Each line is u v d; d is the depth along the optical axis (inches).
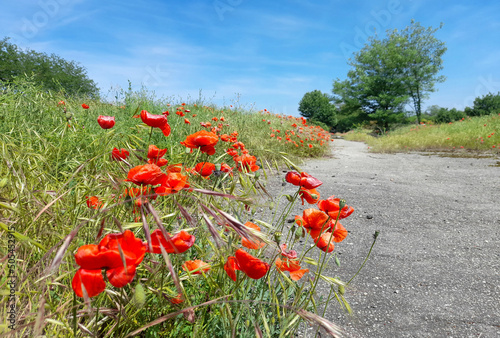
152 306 42.8
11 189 49.8
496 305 77.0
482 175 235.3
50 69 812.0
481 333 67.0
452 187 198.4
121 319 37.3
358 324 69.3
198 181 58.8
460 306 76.7
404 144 479.2
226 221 31.3
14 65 767.7
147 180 34.8
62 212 50.8
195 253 56.8
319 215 45.9
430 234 123.6
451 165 288.8
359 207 156.5
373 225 133.3
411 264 98.5
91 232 42.6
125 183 42.6
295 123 413.1
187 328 42.9
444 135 508.4
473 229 127.9
